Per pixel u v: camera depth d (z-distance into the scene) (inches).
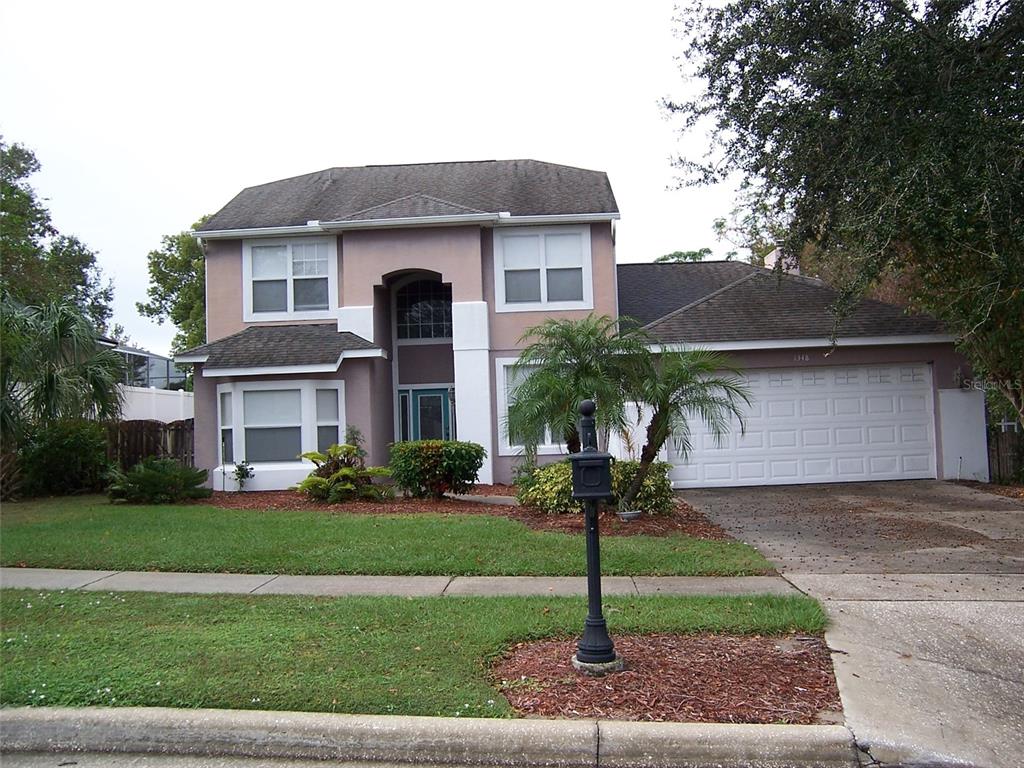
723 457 660.1
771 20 490.0
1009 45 454.0
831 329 645.3
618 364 447.5
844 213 494.9
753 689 214.1
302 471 664.4
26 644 253.0
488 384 711.1
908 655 245.3
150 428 734.5
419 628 263.1
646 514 478.0
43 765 189.5
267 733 193.9
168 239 1425.9
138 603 304.2
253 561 368.2
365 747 190.7
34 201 1219.9
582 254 727.7
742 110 512.4
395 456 574.9
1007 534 426.3
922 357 655.1
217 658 236.1
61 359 576.4
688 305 725.3
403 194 805.9
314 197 818.8
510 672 225.3
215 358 668.7
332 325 732.0
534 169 856.9
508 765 186.5
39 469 634.8
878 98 446.9
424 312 791.1
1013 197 417.7
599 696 207.6
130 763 189.8
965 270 519.5
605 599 298.5
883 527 453.4
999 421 650.2
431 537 410.0
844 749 185.6
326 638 254.4
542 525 449.4
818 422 660.7
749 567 349.7
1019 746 192.1
